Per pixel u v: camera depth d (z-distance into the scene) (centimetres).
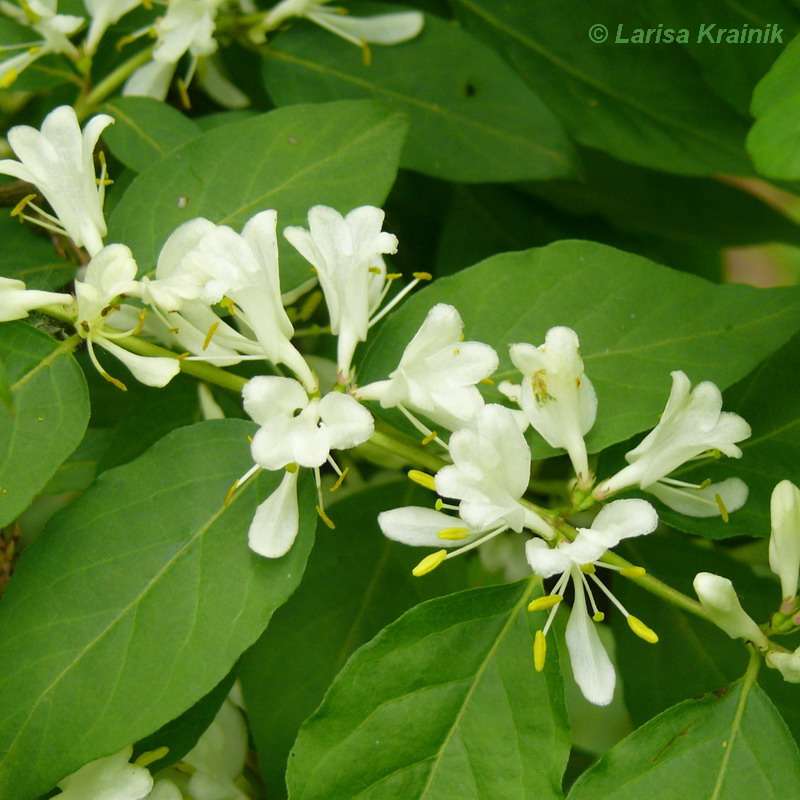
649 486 46
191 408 49
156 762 45
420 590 48
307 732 43
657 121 52
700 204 54
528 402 45
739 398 47
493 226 54
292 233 45
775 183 51
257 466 45
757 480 47
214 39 50
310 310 50
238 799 47
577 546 43
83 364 50
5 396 43
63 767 43
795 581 44
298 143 47
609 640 55
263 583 44
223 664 43
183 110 52
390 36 50
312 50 50
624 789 44
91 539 44
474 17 52
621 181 54
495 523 45
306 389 45
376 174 47
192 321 45
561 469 51
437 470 45
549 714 44
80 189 46
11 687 43
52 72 50
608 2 52
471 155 50
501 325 46
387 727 44
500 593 44
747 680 44
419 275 46
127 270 44
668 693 48
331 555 48
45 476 44
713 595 44
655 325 46
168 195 46
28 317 46
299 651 47
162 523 44
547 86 52
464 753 44
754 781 44
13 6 50
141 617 44
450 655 44
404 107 50
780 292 46
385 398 45
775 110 45
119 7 49
